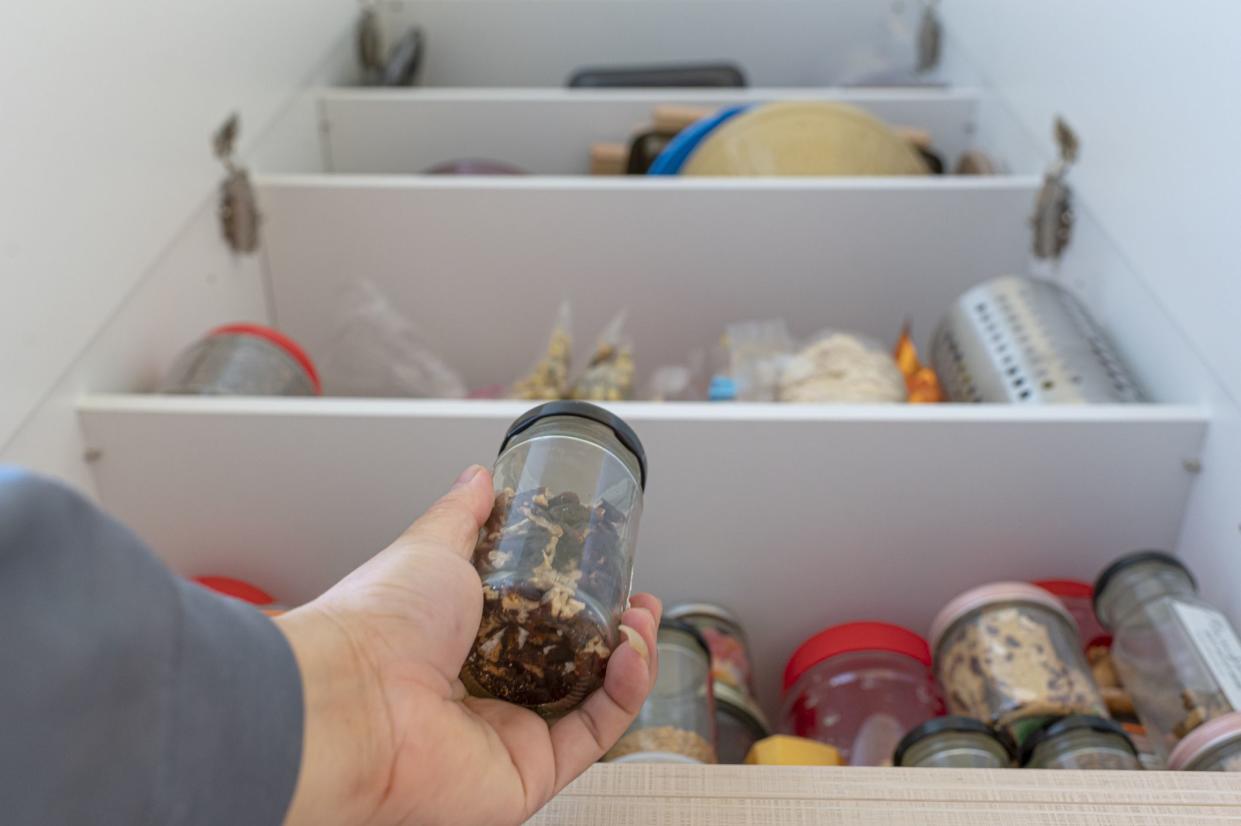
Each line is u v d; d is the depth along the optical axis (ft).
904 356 3.74
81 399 2.83
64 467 2.76
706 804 1.69
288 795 1.18
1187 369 2.87
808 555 2.96
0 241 2.44
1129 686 2.59
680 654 2.60
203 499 2.91
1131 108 3.25
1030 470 2.83
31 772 0.99
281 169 4.47
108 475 2.89
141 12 3.12
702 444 2.78
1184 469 2.83
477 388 4.21
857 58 5.94
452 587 1.49
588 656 1.55
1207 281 2.75
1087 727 2.29
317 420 2.79
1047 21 4.03
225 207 3.76
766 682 3.19
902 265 4.01
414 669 1.41
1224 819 1.62
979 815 1.65
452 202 3.91
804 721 2.84
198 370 3.10
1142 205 3.17
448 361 4.18
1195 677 2.38
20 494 0.95
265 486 2.88
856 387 3.27
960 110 5.05
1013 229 3.95
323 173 5.08
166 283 3.35
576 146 5.11
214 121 3.69
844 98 5.01
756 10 5.98
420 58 5.81
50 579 0.97
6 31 2.46
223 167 3.77
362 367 4.00
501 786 1.48
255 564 2.99
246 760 1.13
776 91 5.12
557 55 6.09
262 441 2.82
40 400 2.63
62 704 0.98
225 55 3.78
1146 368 3.15
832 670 2.84
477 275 4.04
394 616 1.42
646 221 3.92
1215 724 2.15
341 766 1.27
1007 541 2.93
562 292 4.06
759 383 3.44
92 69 2.85
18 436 2.54
